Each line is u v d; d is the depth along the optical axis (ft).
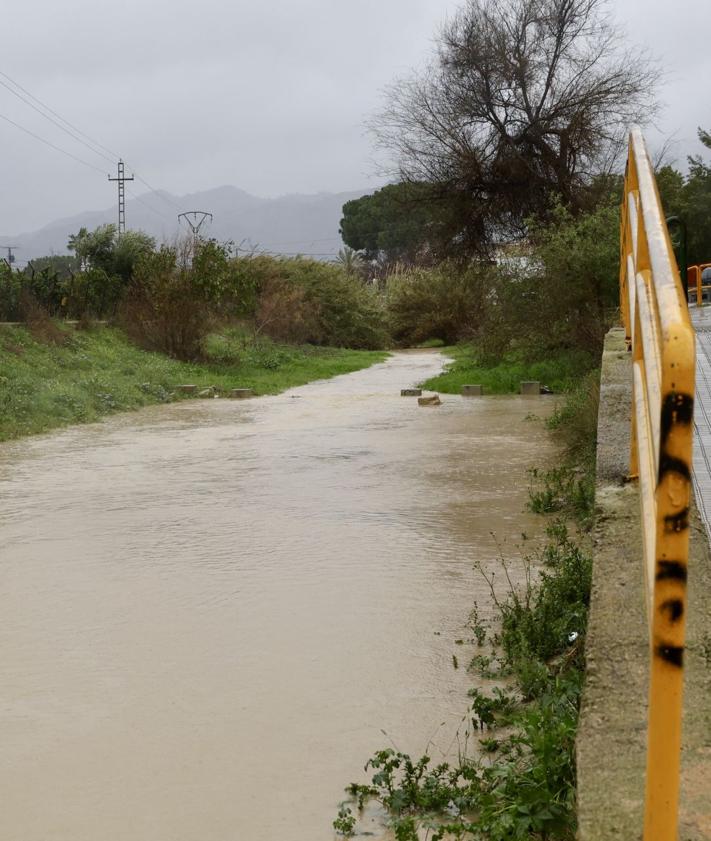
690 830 6.66
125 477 34.27
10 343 72.33
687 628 9.61
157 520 26.45
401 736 12.82
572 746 10.50
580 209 91.50
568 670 14.23
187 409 63.16
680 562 5.79
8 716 13.65
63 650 16.28
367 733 12.92
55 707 13.93
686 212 119.85
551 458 34.81
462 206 100.94
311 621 17.46
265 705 13.87
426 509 26.84
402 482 31.24
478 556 21.62
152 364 85.92
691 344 5.62
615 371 21.48
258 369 100.01
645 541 7.70
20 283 84.48
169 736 12.91
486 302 81.00
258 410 60.70
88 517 27.17
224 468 35.70
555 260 69.00
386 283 235.81
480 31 96.84
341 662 15.44
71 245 128.47
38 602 19.04
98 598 19.22
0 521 26.94
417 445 40.11
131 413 60.80
